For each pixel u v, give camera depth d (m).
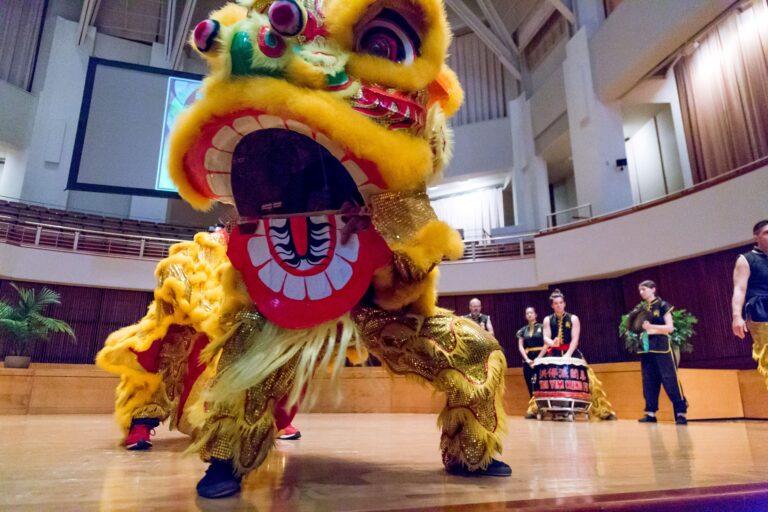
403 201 1.41
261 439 1.32
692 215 8.92
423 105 1.49
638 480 1.42
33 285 10.98
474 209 17.98
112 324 11.55
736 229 8.18
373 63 1.35
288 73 1.26
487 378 1.52
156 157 11.23
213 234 2.61
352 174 1.39
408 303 1.57
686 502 1.10
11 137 14.80
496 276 12.25
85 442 2.76
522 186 15.80
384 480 1.46
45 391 6.73
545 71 15.37
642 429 4.15
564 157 15.41
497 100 17.27
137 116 11.29
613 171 12.30
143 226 14.32
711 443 2.78
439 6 1.50
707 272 9.30
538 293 12.38
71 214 13.68
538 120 15.28
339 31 1.36
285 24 1.20
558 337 6.34
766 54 10.16
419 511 0.98
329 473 1.61
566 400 5.77
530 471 1.64
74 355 11.19
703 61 11.64
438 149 1.72
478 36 16.73
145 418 2.46
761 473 1.56
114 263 11.35
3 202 12.82
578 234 11.03
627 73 11.70
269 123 1.33
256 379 1.28
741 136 10.67
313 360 1.35
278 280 1.39
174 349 2.50
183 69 17.92
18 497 1.21
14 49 15.49
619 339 11.10
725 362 8.93
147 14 17.58
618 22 11.93
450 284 12.51
